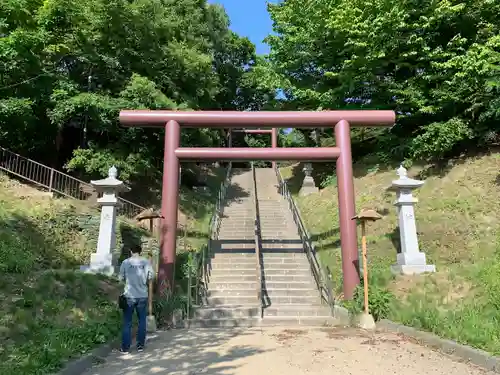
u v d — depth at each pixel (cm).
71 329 668
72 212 1291
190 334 830
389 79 1780
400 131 1872
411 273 1021
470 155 1532
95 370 559
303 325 941
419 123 1794
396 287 974
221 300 1094
